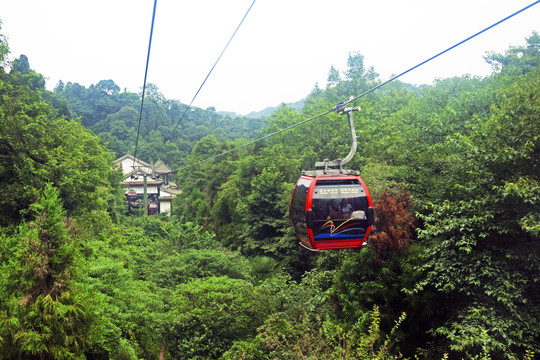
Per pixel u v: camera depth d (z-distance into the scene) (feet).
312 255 67.36
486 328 28.99
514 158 30.45
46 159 63.31
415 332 37.17
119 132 422.00
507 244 32.07
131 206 208.74
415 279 36.96
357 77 245.45
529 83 38.45
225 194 140.15
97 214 80.18
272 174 89.15
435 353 33.27
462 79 86.99
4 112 59.77
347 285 41.91
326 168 36.40
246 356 33.14
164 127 453.17
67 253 29.17
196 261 69.62
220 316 41.70
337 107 37.63
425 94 93.40
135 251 80.02
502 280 28.91
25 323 25.98
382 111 135.95
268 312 40.37
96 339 29.32
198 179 210.18
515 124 32.30
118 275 45.88
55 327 26.86
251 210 85.46
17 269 27.12
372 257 40.04
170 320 42.42
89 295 29.94
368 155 86.79
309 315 37.24
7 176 59.88
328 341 30.35
